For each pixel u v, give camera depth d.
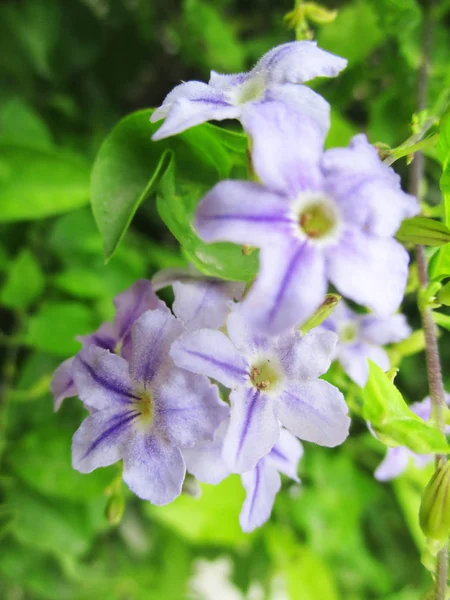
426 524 0.05
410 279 0.06
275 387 0.05
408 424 0.05
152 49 0.11
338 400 0.05
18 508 0.09
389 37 0.08
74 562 0.11
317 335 0.05
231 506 0.10
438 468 0.05
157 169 0.05
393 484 0.10
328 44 0.08
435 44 0.09
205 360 0.05
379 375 0.05
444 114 0.05
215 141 0.05
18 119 0.09
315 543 0.11
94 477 0.09
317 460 0.11
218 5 0.11
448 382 0.10
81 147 0.10
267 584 0.12
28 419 0.09
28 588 0.11
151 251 0.10
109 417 0.05
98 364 0.05
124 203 0.05
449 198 0.05
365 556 0.11
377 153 0.05
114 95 0.11
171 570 0.12
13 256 0.10
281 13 0.10
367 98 0.10
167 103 0.05
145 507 0.10
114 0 0.10
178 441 0.05
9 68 0.10
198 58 0.10
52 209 0.08
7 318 0.10
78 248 0.10
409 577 0.12
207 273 0.05
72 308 0.09
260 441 0.05
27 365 0.09
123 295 0.06
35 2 0.10
